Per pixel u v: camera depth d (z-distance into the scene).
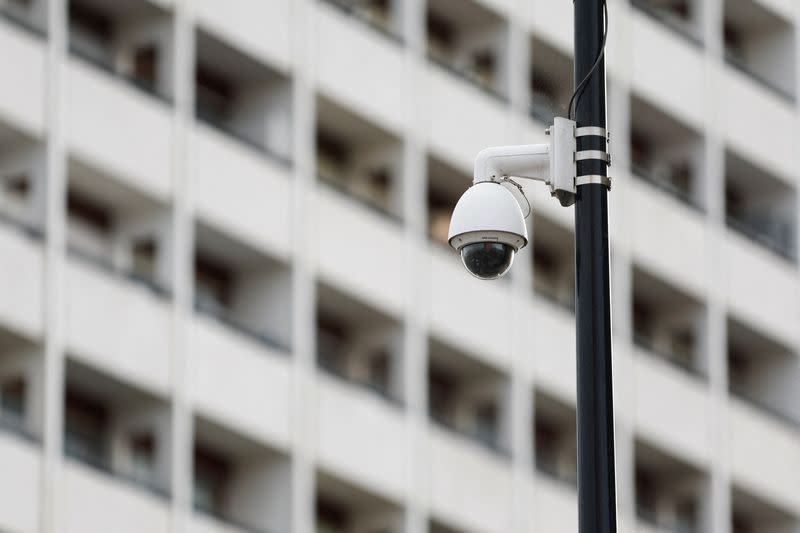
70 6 56.22
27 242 53.22
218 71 59.06
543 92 25.67
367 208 59.75
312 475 57.28
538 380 62.69
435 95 62.00
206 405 55.41
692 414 67.81
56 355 52.94
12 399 52.75
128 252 55.66
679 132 70.38
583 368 18.88
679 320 69.38
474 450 60.81
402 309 60.12
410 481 59.22
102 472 53.28
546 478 62.31
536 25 64.75
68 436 54.06
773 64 73.88
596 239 19.16
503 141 62.91
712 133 70.75
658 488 68.19
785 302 71.50
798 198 72.75
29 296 52.97
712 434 68.31
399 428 59.22
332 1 60.56
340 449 57.88
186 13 57.16
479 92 62.84
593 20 19.55
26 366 52.81
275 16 59.16
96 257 55.25
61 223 53.69
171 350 54.88
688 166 70.50
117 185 55.16
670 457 67.44
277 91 59.03
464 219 20.50
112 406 54.88
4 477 51.62
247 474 57.03
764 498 69.56
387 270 59.91
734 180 72.88
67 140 54.28
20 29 54.19
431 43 64.12
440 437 60.03
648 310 69.44
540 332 62.97
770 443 69.81
